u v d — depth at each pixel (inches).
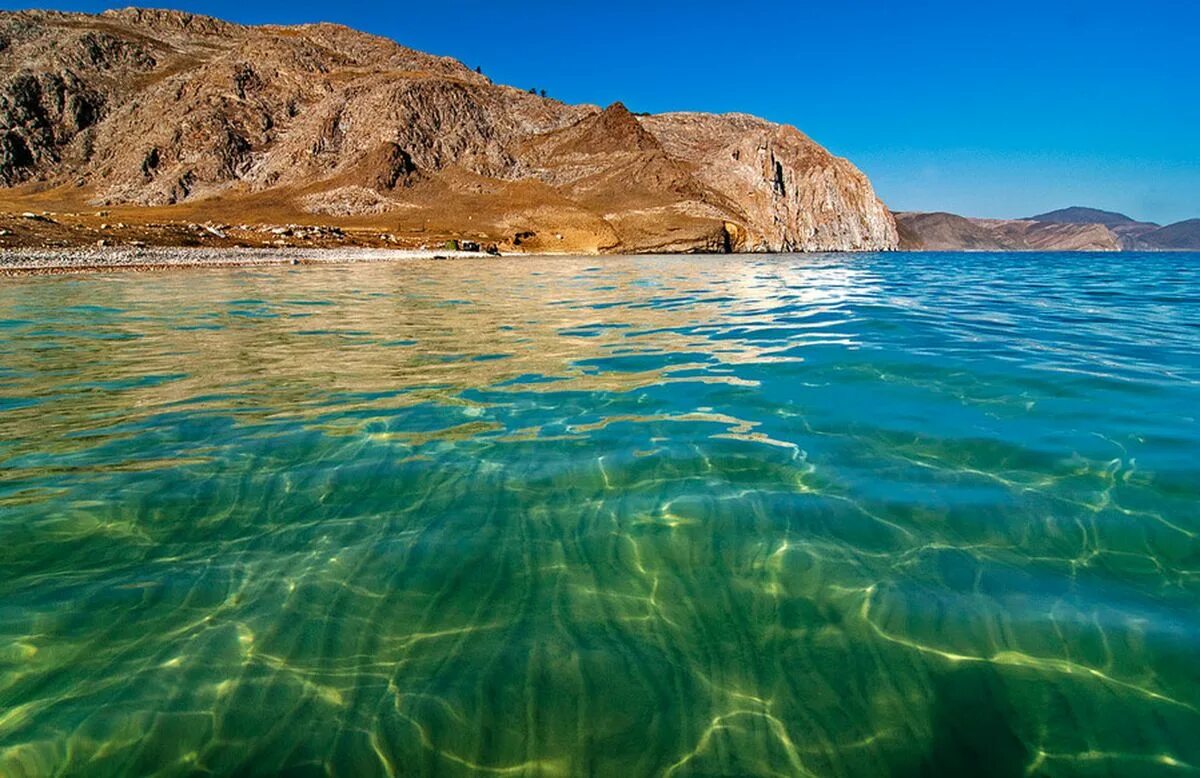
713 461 178.2
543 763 84.6
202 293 637.9
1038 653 102.8
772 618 112.1
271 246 1535.4
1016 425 206.2
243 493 157.3
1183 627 107.6
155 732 88.0
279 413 222.2
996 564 126.2
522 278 959.6
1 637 105.2
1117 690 95.3
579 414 222.1
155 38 5398.6
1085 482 161.2
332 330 408.8
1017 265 1622.8
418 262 1523.1
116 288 665.6
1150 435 195.2
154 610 112.7
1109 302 590.2
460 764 84.2
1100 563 125.6
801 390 252.4
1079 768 83.4
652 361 309.6
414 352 333.7
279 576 123.0
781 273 1132.5
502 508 150.7
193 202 3070.9
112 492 157.2
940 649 104.2
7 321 434.3
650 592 119.6
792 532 139.5
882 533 138.3
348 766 83.6
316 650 103.8
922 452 183.3
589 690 96.5
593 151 3966.5
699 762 84.6
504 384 264.4
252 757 84.7
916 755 85.7
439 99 4047.7
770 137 4077.3
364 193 3120.1
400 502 153.5
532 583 122.2
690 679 98.8
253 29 6338.6
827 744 87.5
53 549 131.3
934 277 1021.8
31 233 1120.8
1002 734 88.7
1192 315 481.4
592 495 157.3
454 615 112.9
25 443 190.5
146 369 290.5
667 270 1237.7
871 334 389.7
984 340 364.8
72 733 87.7
